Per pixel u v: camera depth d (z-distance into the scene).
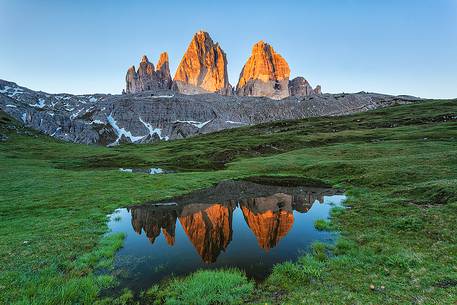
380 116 172.12
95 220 33.19
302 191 47.94
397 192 34.50
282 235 26.30
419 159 52.25
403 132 106.31
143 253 23.16
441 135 86.50
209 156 113.44
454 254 17.27
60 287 16.84
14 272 18.80
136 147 188.50
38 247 23.80
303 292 15.38
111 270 19.86
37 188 53.47
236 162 91.38
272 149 114.69
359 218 28.27
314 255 20.73
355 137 113.19
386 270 16.62
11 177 65.00
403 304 12.80
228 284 16.84
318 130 152.75
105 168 94.56
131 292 16.78
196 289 16.39
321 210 34.88
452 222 21.88
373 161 59.38
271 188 52.00
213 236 27.30
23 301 15.00
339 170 59.69
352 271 17.27
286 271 18.19
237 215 35.09
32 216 35.62
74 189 52.66
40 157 115.62
